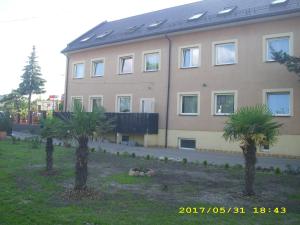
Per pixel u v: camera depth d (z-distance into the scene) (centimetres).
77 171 852
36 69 4775
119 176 1082
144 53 2527
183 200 808
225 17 2112
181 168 1276
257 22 1953
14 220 629
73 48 3062
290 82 1827
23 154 1522
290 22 1844
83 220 632
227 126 910
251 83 1964
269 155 1858
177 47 2323
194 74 2219
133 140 2441
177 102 2291
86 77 2998
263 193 898
